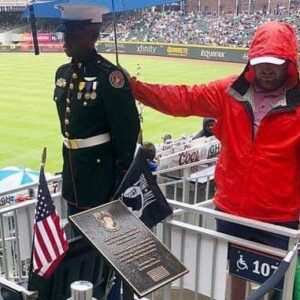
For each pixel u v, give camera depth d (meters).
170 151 7.20
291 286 2.71
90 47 3.14
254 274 2.85
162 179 6.14
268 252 2.76
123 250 2.06
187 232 3.07
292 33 2.96
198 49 36.09
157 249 2.11
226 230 3.18
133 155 3.15
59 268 2.22
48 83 25.45
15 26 45.16
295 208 3.04
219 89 3.13
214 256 2.99
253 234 3.08
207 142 7.22
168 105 3.22
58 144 14.35
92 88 3.12
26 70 30.69
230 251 2.92
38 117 17.89
